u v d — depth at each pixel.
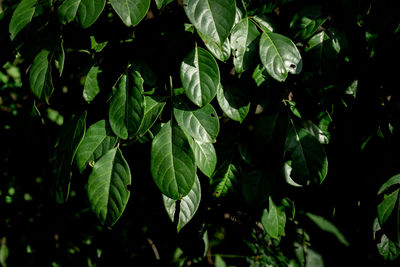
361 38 0.99
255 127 0.96
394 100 1.00
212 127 0.89
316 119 1.00
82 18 0.84
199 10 0.84
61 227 1.37
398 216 0.91
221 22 0.84
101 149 0.90
